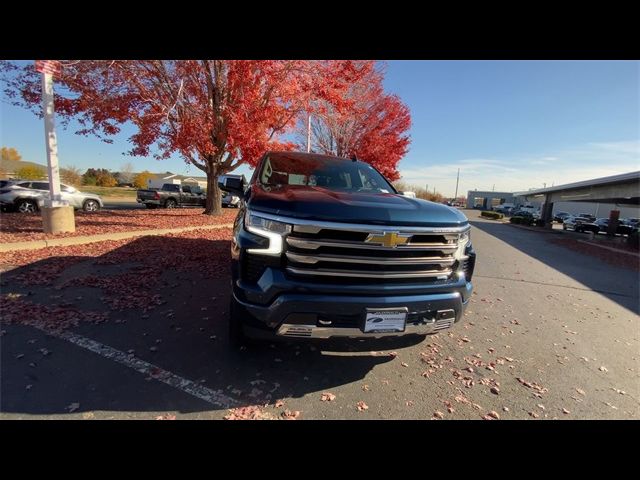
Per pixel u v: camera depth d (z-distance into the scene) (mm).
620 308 5508
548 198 35875
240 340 2996
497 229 24281
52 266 5395
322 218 2336
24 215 12125
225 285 4934
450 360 3289
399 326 2502
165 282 4949
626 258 12047
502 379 3020
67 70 8094
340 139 18234
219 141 11648
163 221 11477
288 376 2799
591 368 3338
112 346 3092
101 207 17984
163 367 2803
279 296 2352
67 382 2535
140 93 9289
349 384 2754
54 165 7555
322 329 2414
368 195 2998
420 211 2623
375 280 2480
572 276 8086
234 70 8844
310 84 10109
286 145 11422
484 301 5434
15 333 3230
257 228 2441
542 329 4336
